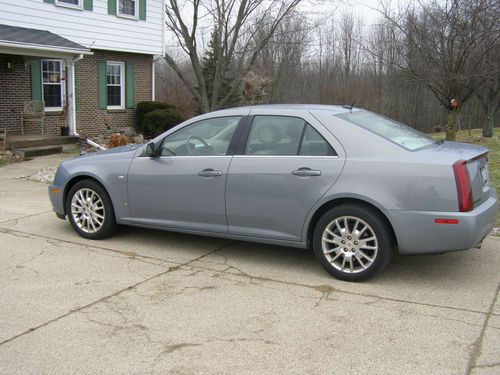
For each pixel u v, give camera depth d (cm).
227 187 513
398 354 341
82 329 375
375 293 446
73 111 1606
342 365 327
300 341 359
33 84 1662
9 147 1402
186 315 400
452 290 454
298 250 573
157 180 554
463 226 428
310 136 487
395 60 1434
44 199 851
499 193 844
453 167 433
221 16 2080
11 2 1558
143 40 1970
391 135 487
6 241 600
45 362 329
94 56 1836
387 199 445
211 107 2180
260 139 510
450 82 1109
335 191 463
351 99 3991
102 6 1808
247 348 349
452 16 1072
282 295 442
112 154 600
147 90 2067
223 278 483
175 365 327
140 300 429
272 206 495
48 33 1608
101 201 597
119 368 323
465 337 365
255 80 2558
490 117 2044
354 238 465
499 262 529
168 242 601
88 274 491
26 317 394
